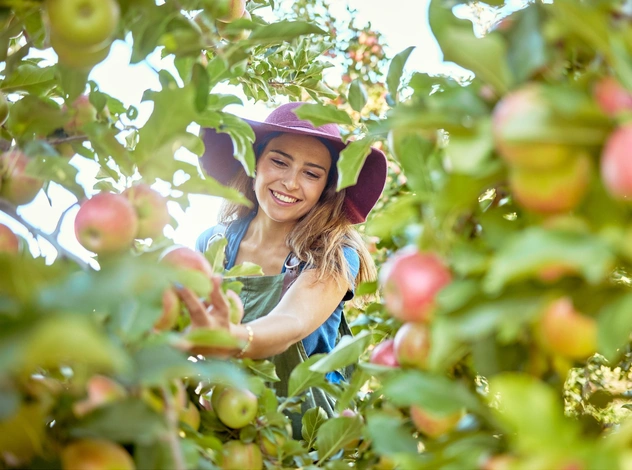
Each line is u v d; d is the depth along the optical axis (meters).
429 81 0.95
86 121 1.21
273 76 2.36
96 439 0.78
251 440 1.22
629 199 0.62
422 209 0.86
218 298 1.14
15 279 0.71
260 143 2.28
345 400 1.12
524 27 0.74
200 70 1.06
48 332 0.53
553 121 0.61
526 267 0.58
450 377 0.98
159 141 1.08
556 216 0.67
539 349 0.86
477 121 0.70
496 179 0.71
